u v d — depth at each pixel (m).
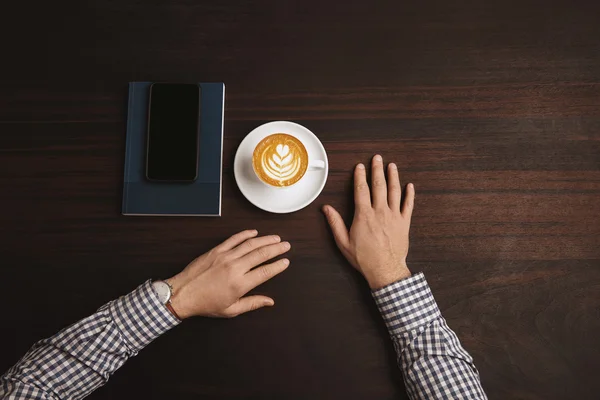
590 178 0.86
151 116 0.84
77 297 0.83
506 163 0.86
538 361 0.83
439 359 0.75
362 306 0.83
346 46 0.88
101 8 0.89
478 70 0.88
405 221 0.83
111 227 0.84
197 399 0.81
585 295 0.84
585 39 0.89
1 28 0.88
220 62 0.88
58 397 0.72
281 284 0.84
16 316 0.82
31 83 0.87
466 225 0.85
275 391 0.82
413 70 0.88
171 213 0.83
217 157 0.84
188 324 0.83
